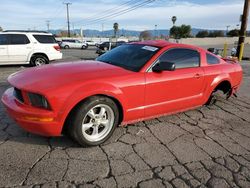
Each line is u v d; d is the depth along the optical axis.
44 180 2.94
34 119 3.33
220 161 3.59
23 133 4.02
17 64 12.14
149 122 4.76
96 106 3.61
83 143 3.62
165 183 3.03
